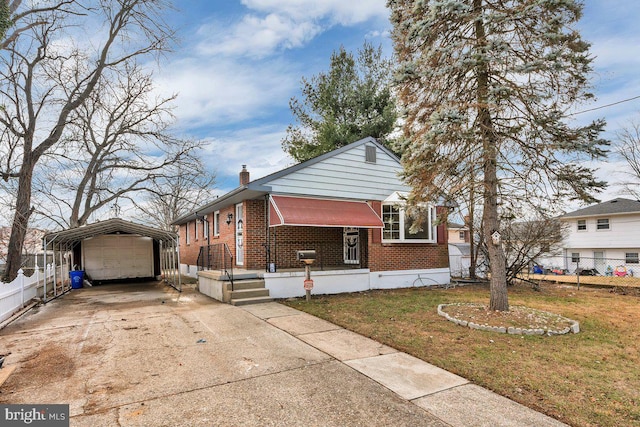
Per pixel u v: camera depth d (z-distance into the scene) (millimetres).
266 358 6023
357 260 14930
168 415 4094
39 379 5168
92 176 23562
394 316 8930
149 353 6320
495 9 8109
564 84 8086
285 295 12023
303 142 25453
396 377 5211
